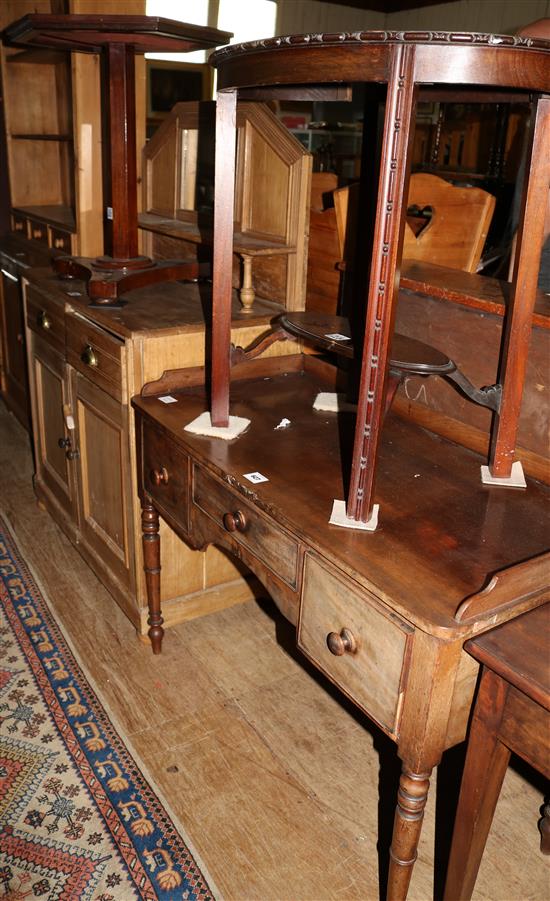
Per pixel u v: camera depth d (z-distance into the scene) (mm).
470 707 1174
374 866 1522
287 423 1769
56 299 2311
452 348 1639
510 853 1575
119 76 2129
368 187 1872
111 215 2293
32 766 1721
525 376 1489
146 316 2041
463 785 1182
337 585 1235
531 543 1278
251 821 1612
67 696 1948
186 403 1892
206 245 2443
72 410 2342
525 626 1100
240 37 5145
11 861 1486
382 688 1176
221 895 1443
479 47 1010
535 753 1034
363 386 1204
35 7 3031
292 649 2188
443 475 1521
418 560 1206
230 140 1512
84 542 2484
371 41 1026
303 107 5012
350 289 2021
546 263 1638
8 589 2398
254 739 1843
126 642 2180
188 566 2215
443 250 2023
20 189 3619
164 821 1598
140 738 1825
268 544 1421
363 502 1285
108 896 1427
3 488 3082
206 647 2174
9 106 3463
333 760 1793
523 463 1533
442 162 4574
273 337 1738
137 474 2010
